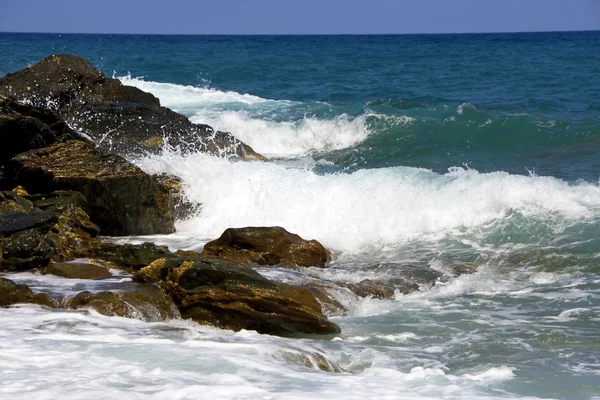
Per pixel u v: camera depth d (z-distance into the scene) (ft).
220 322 30.86
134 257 36.63
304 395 22.04
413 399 22.44
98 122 64.75
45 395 21.26
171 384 22.35
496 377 25.58
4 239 36.83
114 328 28.32
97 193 44.86
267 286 31.30
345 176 50.70
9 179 46.65
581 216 46.24
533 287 37.29
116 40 447.01
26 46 265.95
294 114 88.07
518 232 45.16
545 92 111.55
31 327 27.94
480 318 32.71
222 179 50.42
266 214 48.06
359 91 117.29
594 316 32.71
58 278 34.47
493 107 96.43
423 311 33.78
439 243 44.73
